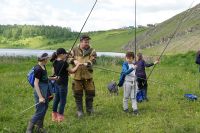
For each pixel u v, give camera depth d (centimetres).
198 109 1434
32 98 1712
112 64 4112
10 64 3903
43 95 1066
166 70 3247
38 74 1052
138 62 1631
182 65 3803
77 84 1344
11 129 1140
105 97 1716
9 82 2255
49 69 3350
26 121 1257
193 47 8162
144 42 14138
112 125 1197
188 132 1102
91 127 1184
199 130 1112
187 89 1934
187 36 10106
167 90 1900
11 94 1811
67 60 1277
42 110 1073
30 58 4644
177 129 1112
